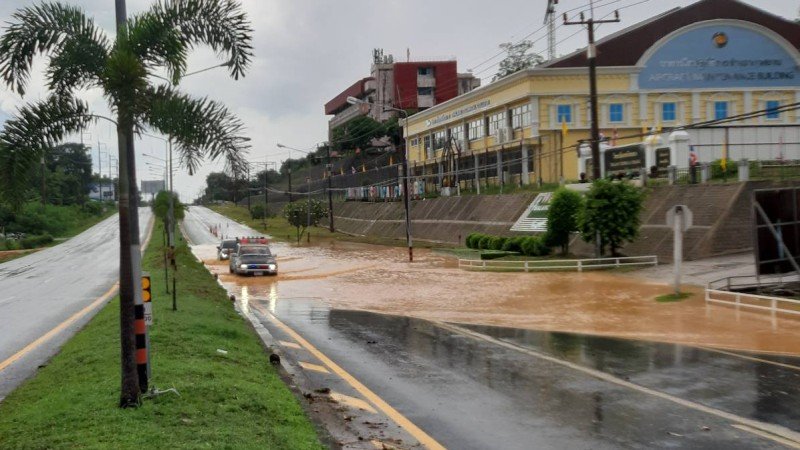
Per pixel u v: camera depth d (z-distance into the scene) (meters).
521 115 57.44
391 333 17.52
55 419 7.57
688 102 55.88
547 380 11.81
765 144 41.44
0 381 11.73
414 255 49.00
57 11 7.90
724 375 11.97
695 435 8.52
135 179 8.67
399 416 9.62
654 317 19.28
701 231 32.62
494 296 25.14
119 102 7.29
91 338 13.50
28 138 7.63
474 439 8.51
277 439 7.18
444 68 110.88
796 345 14.67
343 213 94.44
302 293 27.91
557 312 20.89
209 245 69.56
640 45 55.28
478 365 13.23
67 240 75.00
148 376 9.02
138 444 6.50
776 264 21.78
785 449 7.94
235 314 19.86
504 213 52.25
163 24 7.89
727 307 20.31
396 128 98.31
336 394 10.97
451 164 70.38
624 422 9.14
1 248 65.19
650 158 41.34
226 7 8.09
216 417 7.71
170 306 17.08
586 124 54.88
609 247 36.50
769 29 55.94
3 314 21.33
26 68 7.97
